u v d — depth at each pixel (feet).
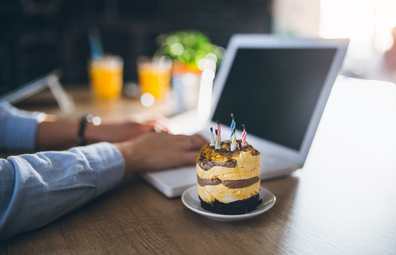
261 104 2.46
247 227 1.60
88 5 7.18
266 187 1.96
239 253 1.45
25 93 4.19
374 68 10.34
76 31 7.16
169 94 4.61
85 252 1.46
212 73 4.22
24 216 1.53
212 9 8.50
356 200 1.81
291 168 2.07
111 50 7.64
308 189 1.93
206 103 4.25
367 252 1.45
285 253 1.45
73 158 1.75
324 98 2.10
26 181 1.56
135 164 1.97
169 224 1.63
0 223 1.49
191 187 1.84
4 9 5.72
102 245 1.50
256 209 1.66
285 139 2.24
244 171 1.60
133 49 7.84
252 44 2.66
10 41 5.85
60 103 3.84
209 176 1.62
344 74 10.85
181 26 8.23
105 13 7.38
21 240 1.53
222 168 1.60
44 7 6.62
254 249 1.47
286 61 2.39
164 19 8.01
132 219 1.66
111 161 1.88
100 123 2.64
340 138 2.97
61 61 7.07
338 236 1.54
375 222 1.63
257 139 2.41
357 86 6.78
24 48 6.34
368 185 1.98
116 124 2.63
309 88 2.20
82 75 7.38
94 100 4.23
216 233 1.56
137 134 2.58
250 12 9.02
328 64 2.14
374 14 11.47
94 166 1.79
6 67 5.80
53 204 1.61
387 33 11.43
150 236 1.55
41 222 1.59
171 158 2.05
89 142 2.60
